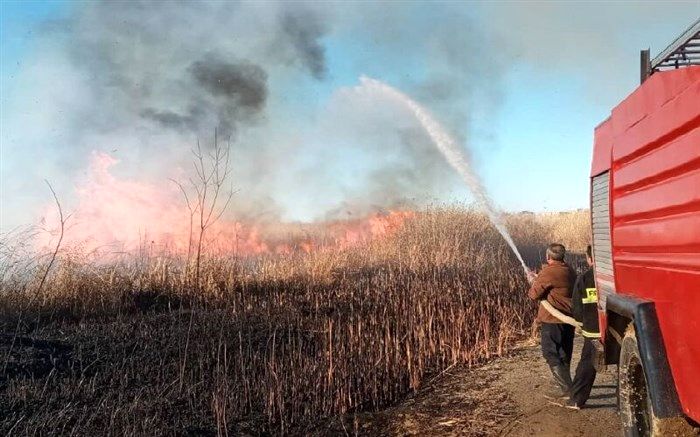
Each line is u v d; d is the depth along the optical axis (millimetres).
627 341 4207
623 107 4391
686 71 3238
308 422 6156
